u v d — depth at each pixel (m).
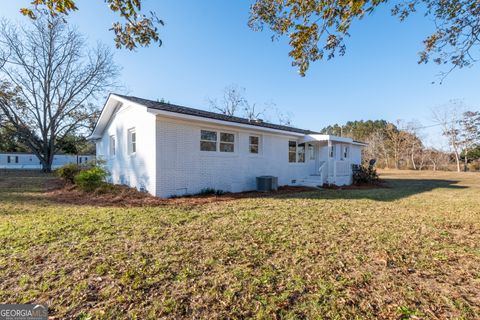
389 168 34.84
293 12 3.46
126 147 9.73
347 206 6.36
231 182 9.41
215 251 3.22
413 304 2.15
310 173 13.45
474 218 5.12
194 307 2.08
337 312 2.04
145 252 3.15
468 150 30.03
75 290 2.29
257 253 3.17
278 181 11.31
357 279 2.56
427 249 3.37
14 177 15.43
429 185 13.02
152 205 6.32
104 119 11.52
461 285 2.47
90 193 8.07
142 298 2.19
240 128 9.56
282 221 4.74
